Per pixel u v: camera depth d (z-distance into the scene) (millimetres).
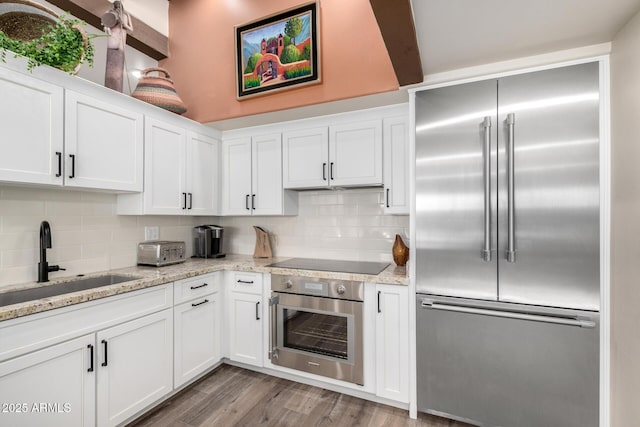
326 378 2227
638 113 1333
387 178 2297
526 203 1698
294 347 2301
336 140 2480
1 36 1478
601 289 1571
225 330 2572
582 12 1338
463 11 1332
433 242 1915
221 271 2572
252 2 2578
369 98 2207
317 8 2279
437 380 1890
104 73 2371
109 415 1694
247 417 1946
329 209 2820
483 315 1780
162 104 2357
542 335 1663
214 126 2840
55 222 1991
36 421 1396
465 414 1823
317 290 2205
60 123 1711
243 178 2859
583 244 1600
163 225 2777
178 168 2500
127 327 1798
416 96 1989
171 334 2092
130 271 2229
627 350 1400
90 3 2211
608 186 1563
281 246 3012
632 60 1374
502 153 1751
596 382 1576
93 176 1879
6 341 1303
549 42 1577
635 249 1349
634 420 1346
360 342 2086
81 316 1573
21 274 1821
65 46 1678
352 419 1933
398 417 1955
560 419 1632
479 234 1802
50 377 1449
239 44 2582
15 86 1526
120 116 2057
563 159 1634
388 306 2012
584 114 1605
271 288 2375
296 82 2354
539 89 1687
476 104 1820
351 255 2730
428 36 1527
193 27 2830
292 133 2654
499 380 1749
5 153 1489
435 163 1922
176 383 2121
